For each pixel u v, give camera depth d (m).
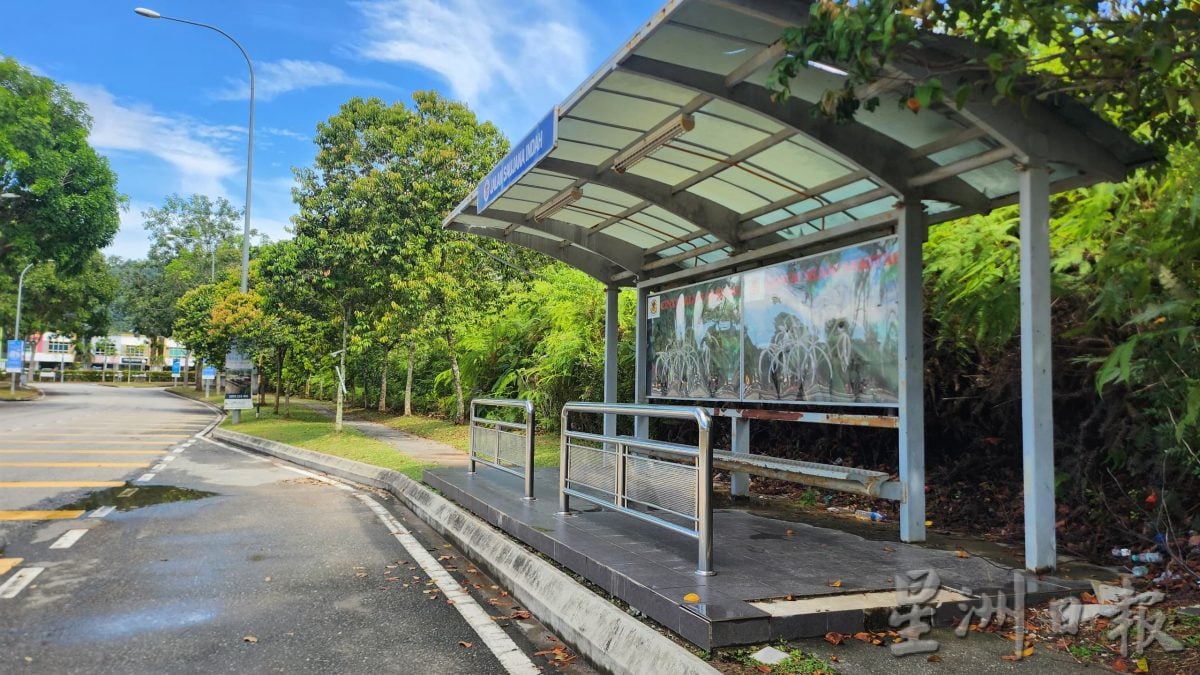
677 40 4.88
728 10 4.49
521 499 7.53
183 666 4.09
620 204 8.61
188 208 68.00
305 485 11.26
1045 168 4.85
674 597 4.06
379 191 18.41
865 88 4.83
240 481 11.60
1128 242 5.33
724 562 4.92
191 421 26.20
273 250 21.89
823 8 3.69
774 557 5.10
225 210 69.12
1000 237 6.62
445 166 19.36
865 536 5.91
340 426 18.22
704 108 5.90
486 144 20.78
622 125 6.41
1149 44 3.75
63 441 17.70
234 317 22.70
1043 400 4.84
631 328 13.42
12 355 44.25
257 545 7.11
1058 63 5.66
